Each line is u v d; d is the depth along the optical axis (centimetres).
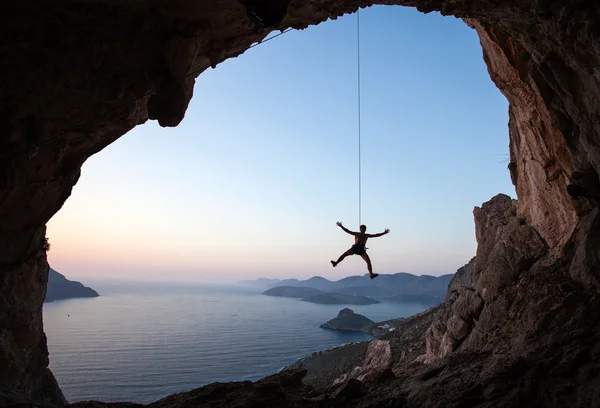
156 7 816
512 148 1939
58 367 10381
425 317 4562
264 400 816
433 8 1091
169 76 925
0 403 709
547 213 1532
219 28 935
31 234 1077
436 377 1023
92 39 827
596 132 954
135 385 8938
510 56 1275
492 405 730
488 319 1466
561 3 792
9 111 846
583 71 880
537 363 824
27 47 794
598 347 773
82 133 973
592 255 1123
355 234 1245
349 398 983
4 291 1038
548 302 1138
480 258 1906
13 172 895
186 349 13800
